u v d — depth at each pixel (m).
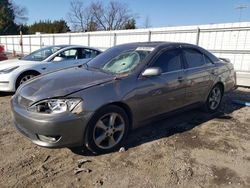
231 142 3.99
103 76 3.68
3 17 60.31
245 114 5.48
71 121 3.07
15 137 3.99
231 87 5.93
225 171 3.16
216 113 5.48
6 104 5.80
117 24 58.34
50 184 2.82
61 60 7.09
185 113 5.41
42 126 3.02
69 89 3.21
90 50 7.92
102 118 3.39
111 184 2.85
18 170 3.08
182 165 3.27
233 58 9.90
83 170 3.09
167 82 4.09
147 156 3.48
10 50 30.61
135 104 3.68
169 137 4.12
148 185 2.84
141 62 3.90
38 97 3.17
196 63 4.85
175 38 11.54
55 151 3.57
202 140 4.04
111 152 3.56
